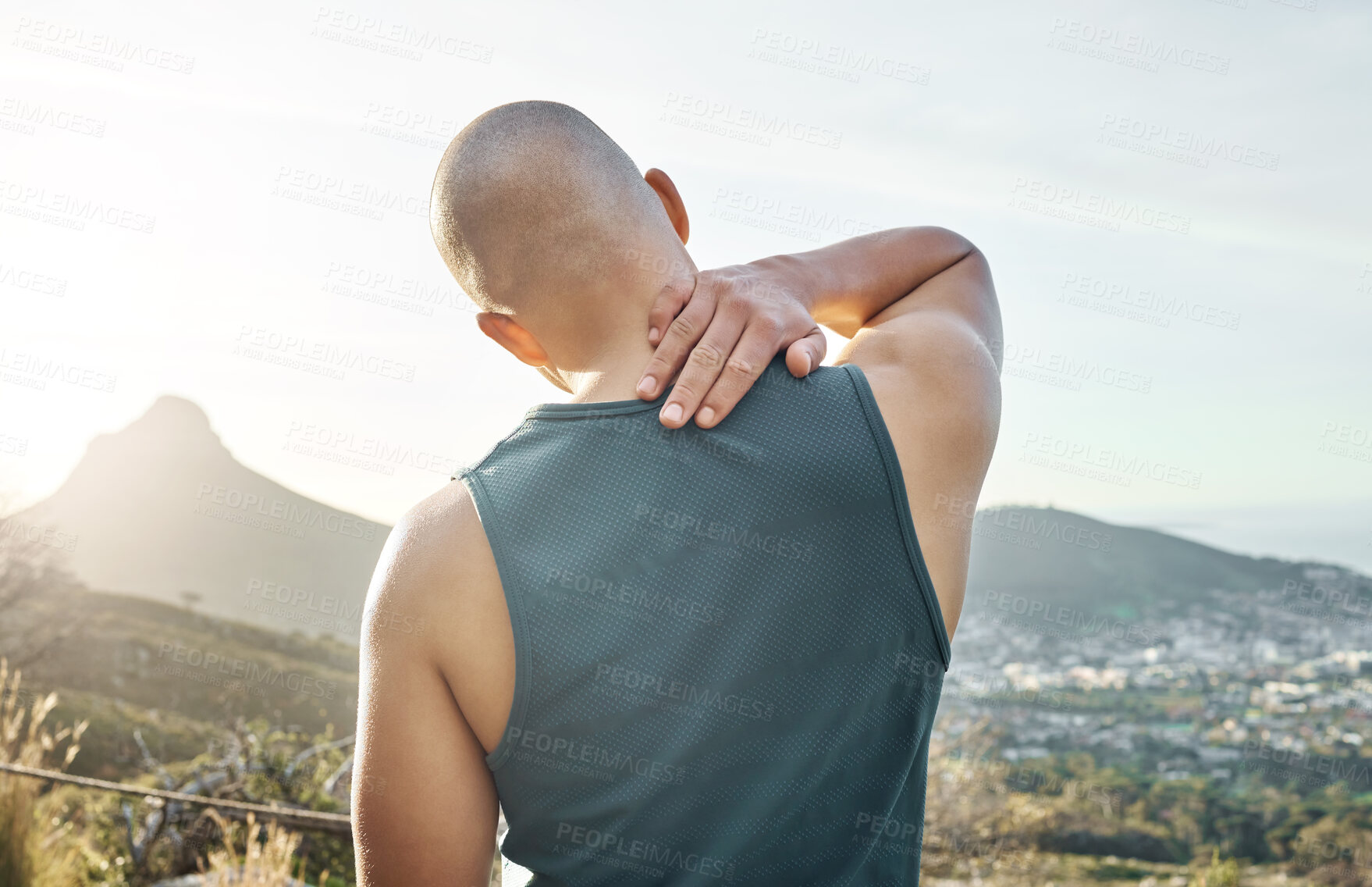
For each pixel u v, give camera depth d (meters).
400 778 0.61
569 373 0.73
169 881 4.12
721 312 0.67
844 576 0.61
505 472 0.62
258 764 5.07
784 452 0.61
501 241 0.69
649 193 0.75
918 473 0.64
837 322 0.90
